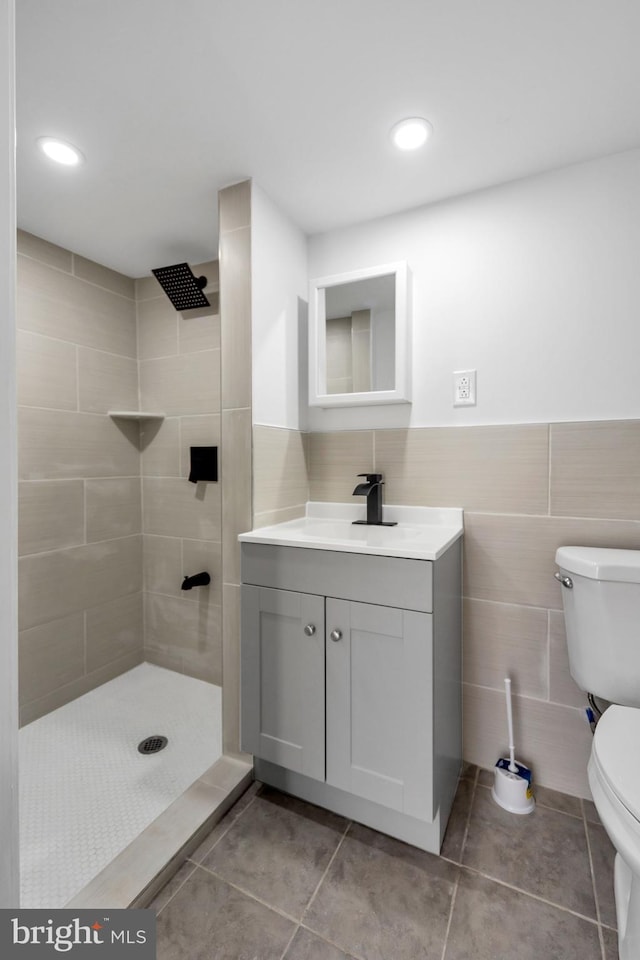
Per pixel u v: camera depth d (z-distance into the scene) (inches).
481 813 53.7
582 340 54.6
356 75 42.3
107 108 45.9
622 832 32.6
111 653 84.4
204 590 83.9
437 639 46.5
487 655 60.1
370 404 64.8
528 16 36.7
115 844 48.4
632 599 46.3
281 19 36.9
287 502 65.9
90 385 79.5
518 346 57.8
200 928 40.7
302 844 49.6
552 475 56.3
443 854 48.2
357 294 64.4
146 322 87.4
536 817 52.9
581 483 54.9
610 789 34.3
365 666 48.0
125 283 86.1
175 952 38.8
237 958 38.4
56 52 39.6
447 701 51.5
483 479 60.0
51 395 73.4
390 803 47.2
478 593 60.4
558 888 44.3
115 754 63.9
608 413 53.5
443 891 44.1
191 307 81.0
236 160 53.9
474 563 60.6
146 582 90.0
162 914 41.9
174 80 42.7
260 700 54.6
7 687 19.4
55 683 74.9
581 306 54.6
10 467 19.3
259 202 58.9
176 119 47.5
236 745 61.2
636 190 51.9
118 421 84.7
